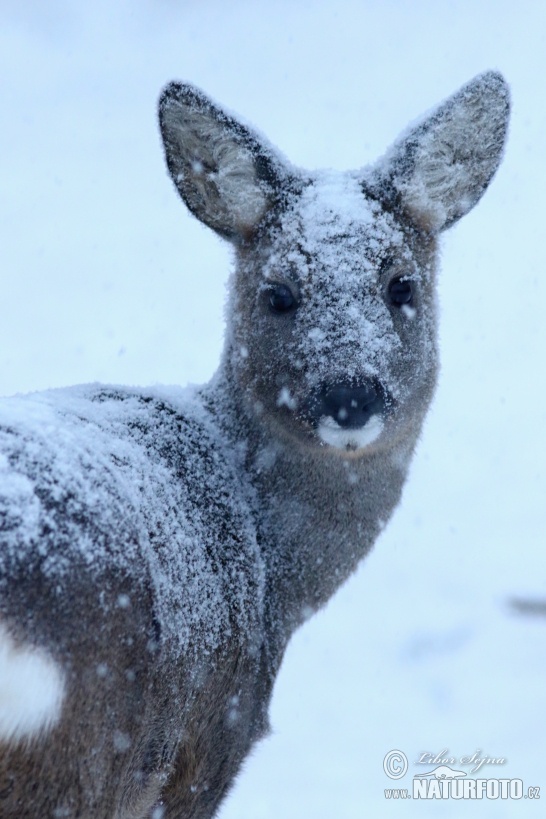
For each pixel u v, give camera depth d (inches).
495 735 796.0
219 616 513.0
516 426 1512.1
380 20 3791.8
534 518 1250.0
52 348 1560.0
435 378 618.2
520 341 1772.9
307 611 587.2
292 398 570.9
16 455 441.7
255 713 547.2
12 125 2812.5
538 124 2802.7
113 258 2015.3
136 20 3745.1
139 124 2871.6
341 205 591.2
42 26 3622.0
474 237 2169.0
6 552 412.2
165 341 1608.0
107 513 450.3
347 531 594.6
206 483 554.3
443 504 1302.9
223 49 3540.8
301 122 2765.7
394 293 591.2
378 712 839.7
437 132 617.6
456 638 971.9
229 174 613.6
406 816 690.2
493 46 3469.5
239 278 613.3
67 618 420.2
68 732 423.2
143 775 476.1
